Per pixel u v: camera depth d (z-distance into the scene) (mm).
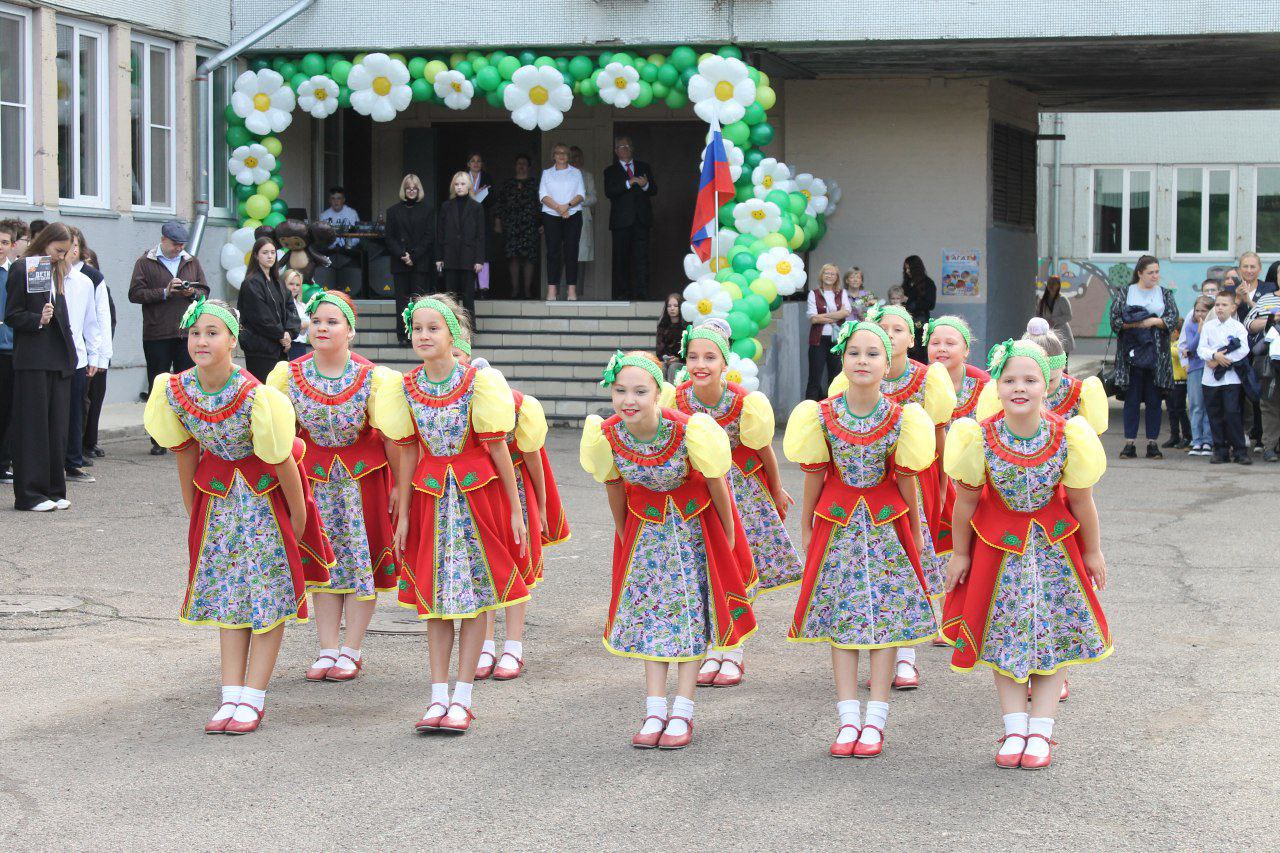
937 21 16312
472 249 17422
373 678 6895
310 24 17672
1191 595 8477
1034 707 5641
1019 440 5422
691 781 5418
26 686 6602
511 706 6434
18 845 4770
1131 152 30359
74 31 15656
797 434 5805
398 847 4773
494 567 6020
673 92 17062
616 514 5918
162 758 5660
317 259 12867
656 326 17797
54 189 15273
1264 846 4746
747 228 16500
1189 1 15797
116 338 16312
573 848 4762
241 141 18016
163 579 8672
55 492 10898
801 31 16562
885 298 19000
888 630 5723
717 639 5840
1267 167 29906
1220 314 14133
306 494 6281
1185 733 5969
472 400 5977
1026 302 21188
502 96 17375
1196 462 14453
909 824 4961
